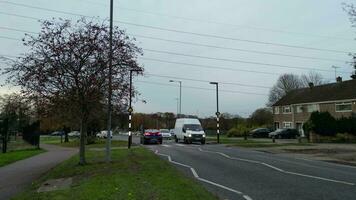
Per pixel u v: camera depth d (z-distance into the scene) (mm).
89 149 36469
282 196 11547
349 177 15672
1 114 65125
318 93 68188
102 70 19328
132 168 18078
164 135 66500
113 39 19703
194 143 48469
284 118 74688
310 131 49219
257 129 70500
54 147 44000
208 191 12047
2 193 13906
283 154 29469
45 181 15898
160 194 11180
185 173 17141
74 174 17453
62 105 19188
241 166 19875
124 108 21828
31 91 18984
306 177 15680
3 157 27688
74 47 18844
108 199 10523
